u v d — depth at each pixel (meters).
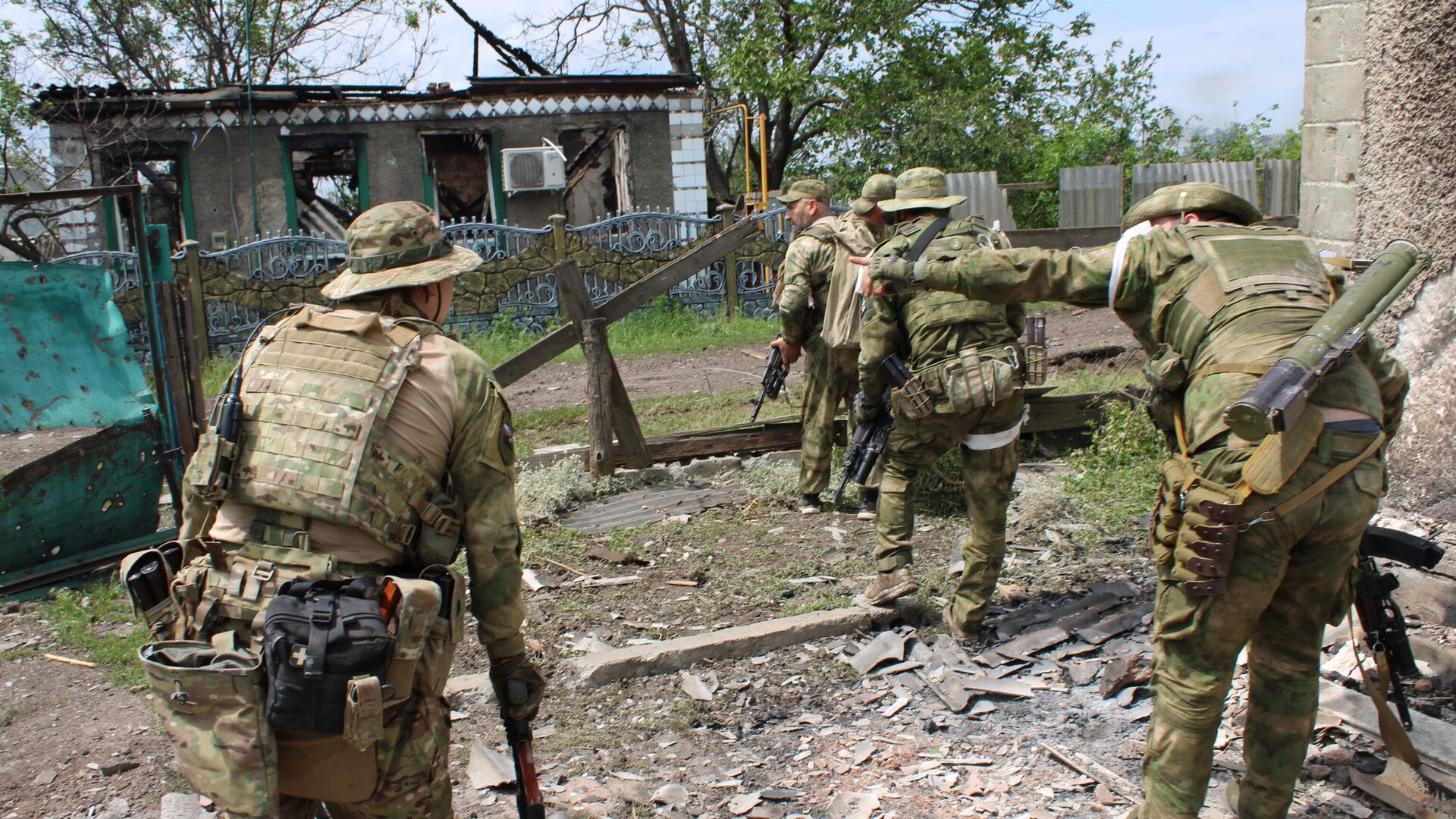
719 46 23.89
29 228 14.41
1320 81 5.04
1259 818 2.69
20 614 4.62
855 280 5.52
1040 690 3.73
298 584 2.01
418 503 2.14
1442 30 4.32
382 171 16.05
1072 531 5.30
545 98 16.53
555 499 5.91
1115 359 9.67
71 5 19.56
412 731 2.09
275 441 2.11
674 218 13.77
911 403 3.99
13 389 4.97
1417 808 2.82
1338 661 3.61
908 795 3.09
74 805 3.16
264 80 21.14
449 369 2.19
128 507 5.18
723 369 11.23
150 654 1.98
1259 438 2.22
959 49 22.69
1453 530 4.34
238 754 1.93
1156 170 15.88
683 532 5.57
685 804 3.07
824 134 24.02
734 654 4.05
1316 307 2.46
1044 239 15.49
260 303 12.12
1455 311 4.39
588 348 6.21
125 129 14.67
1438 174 4.40
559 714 3.65
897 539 4.26
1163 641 2.55
